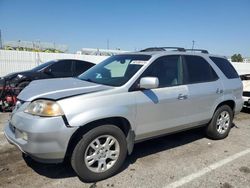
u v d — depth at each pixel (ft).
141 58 14.32
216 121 17.52
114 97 11.98
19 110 11.62
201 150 16.07
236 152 15.90
